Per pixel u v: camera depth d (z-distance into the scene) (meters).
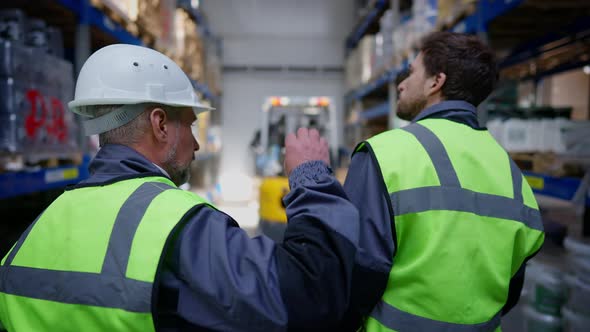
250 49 9.37
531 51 3.62
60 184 2.03
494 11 2.27
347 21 9.42
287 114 7.45
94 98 0.85
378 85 5.87
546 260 2.36
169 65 0.94
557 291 1.92
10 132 1.60
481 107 2.37
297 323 0.74
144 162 0.87
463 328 0.91
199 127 6.25
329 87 9.54
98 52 0.92
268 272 0.75
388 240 0.92
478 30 2.42
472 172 0.99
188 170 1.00
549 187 1.88
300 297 0.73
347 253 0.78
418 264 0.91
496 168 1.02
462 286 0.91
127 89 0.86
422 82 1.17
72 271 0.74
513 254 1.01
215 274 0.73
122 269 0.71
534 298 2.02
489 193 0.98
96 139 2.64
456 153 1.00
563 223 2.88
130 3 2.99
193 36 5.66
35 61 1.76
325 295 0.74
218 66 8.48
